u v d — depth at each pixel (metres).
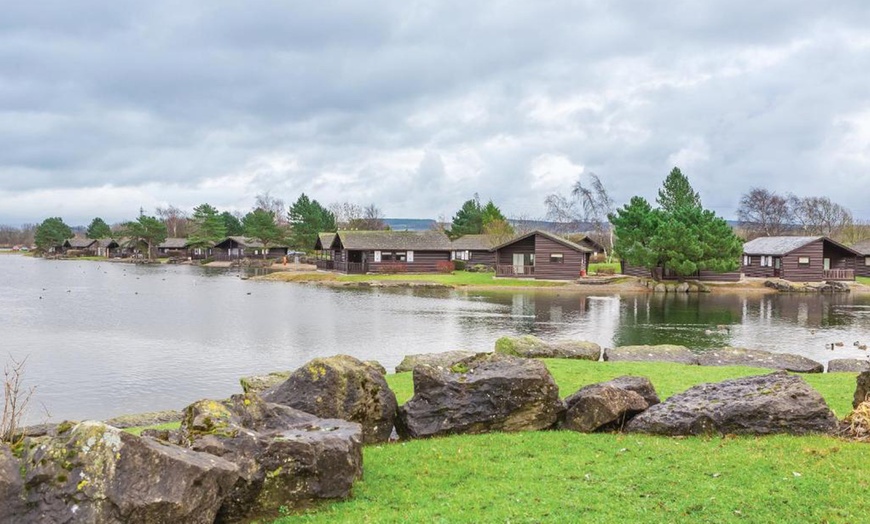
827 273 67.88
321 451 8.89
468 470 10.17
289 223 141.50
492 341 31.84
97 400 20.17
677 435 11.70
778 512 8.12
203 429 8.88
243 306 48.12
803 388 11.76
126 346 30.17
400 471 10.17
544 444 11.40
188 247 134.50
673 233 60.59
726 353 23.97
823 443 10.53
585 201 103.56
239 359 27.05
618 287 62.84
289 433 9.20
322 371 11.68
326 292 60.66
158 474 7.34
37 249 169.75
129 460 7.33
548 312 44.47
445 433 12.19
